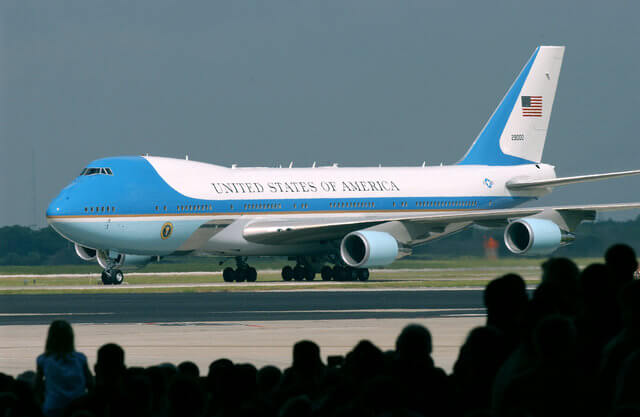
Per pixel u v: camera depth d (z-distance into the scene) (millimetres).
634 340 38688
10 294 179125
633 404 36125
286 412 36969
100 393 42656
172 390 39281
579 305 47031
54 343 48812
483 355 42031
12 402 40906
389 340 98625
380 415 36062
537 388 36656
